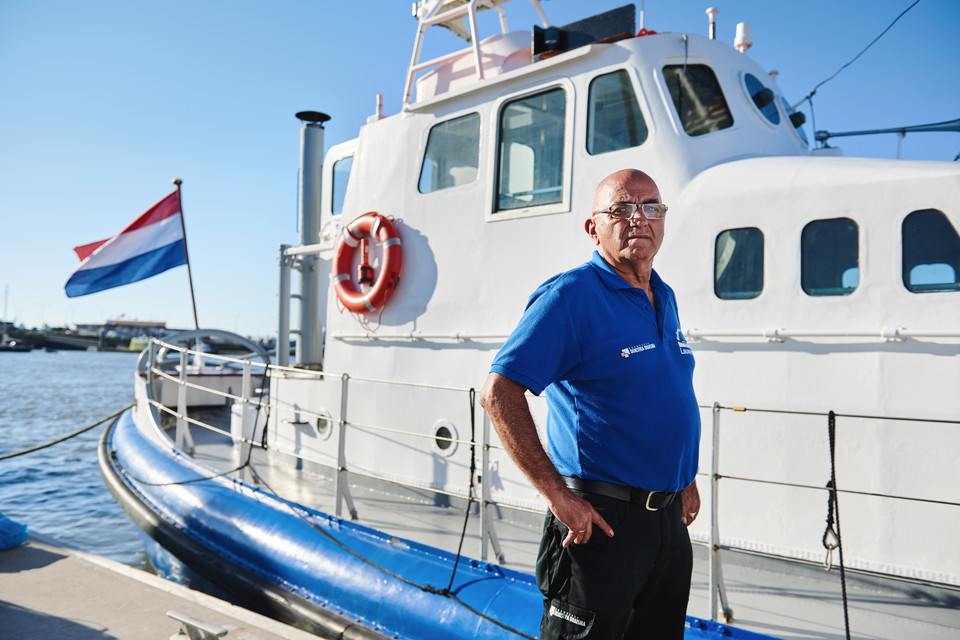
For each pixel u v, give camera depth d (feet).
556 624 5.97
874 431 10.10
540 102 14.49
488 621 10.30
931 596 9.64
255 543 14.46
